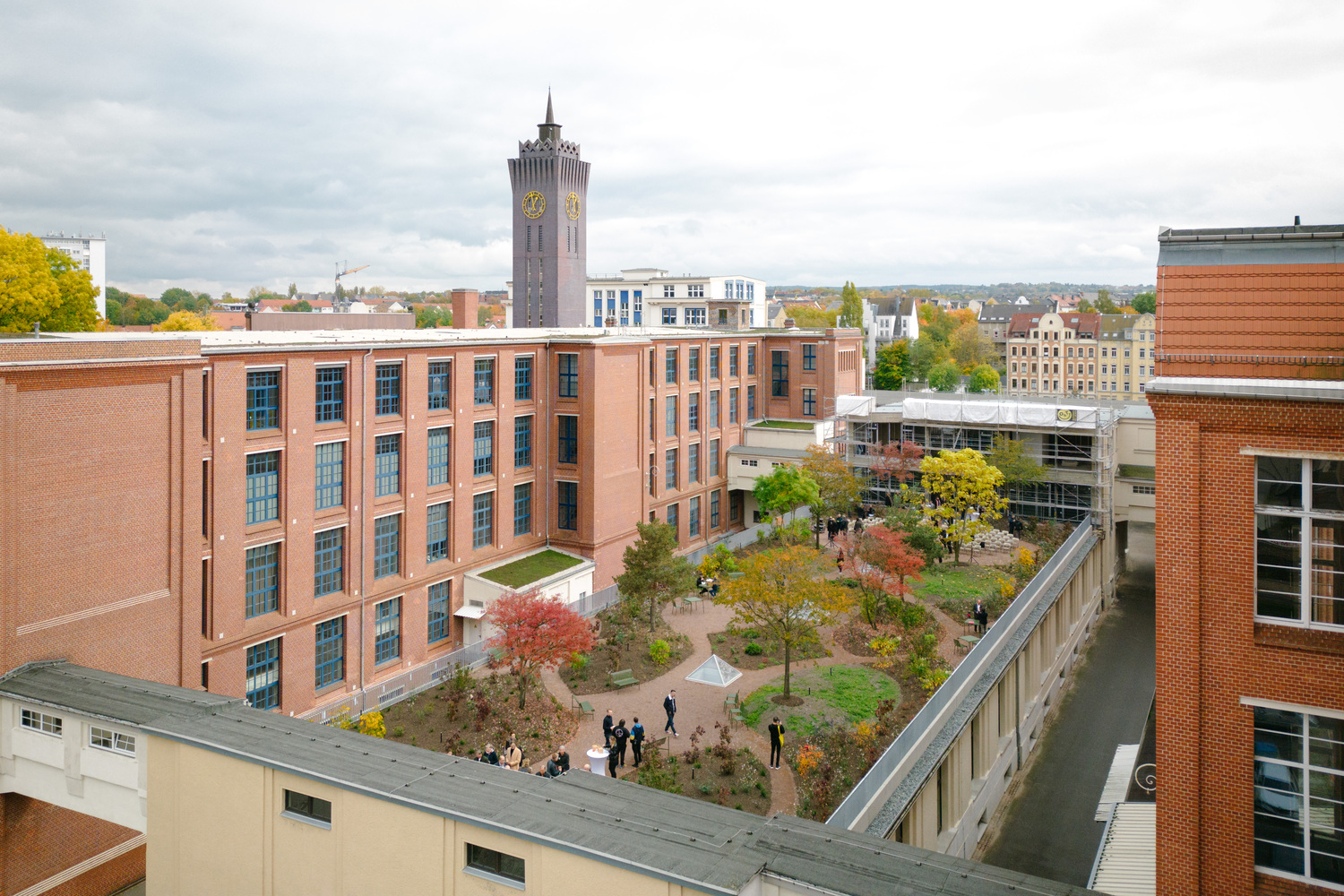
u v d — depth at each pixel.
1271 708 16.94
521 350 51.56
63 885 28.06
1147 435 67.56
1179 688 17.59
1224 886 17.36
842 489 63.91
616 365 55.09
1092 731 44.59
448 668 41.34
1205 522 17.31
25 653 26.69
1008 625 39.66
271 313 57.88
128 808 24.11
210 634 35.12
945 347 184.50
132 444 29.47
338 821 20.58
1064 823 36.25
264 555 37.88
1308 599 16.69
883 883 17.30
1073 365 157.88
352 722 35.19
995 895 16.94
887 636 42.22
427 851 19.56
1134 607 63.69
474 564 48.41
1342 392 16.03
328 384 40.44
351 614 41.47
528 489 53.03
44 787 25.61
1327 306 16.55
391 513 43.53
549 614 37.22
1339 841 16.53
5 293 64.56
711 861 17.69
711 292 144.38
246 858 21.88
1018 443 63.75
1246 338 17.06
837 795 29.55
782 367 79.94
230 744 22.19
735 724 35.94
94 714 24.02
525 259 106.38
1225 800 17.33
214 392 34.72
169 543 30.89
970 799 34.12
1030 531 62.50
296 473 38.53
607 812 19.67
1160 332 17.66
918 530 54.69
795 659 42.56
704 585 53.41
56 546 27.38
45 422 26.95
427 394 45.28
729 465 74.19
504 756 31.83
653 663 42.56
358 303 78.75
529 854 18.55
